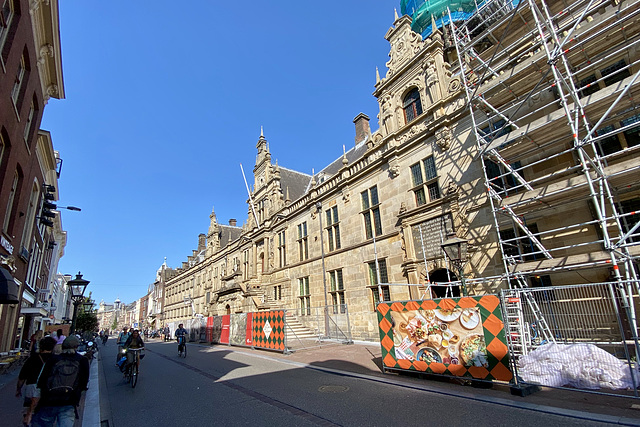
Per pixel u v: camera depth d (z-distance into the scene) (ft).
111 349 109.19
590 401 20.38
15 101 36.52
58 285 148.77
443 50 55.01
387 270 57.11
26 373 15.42
